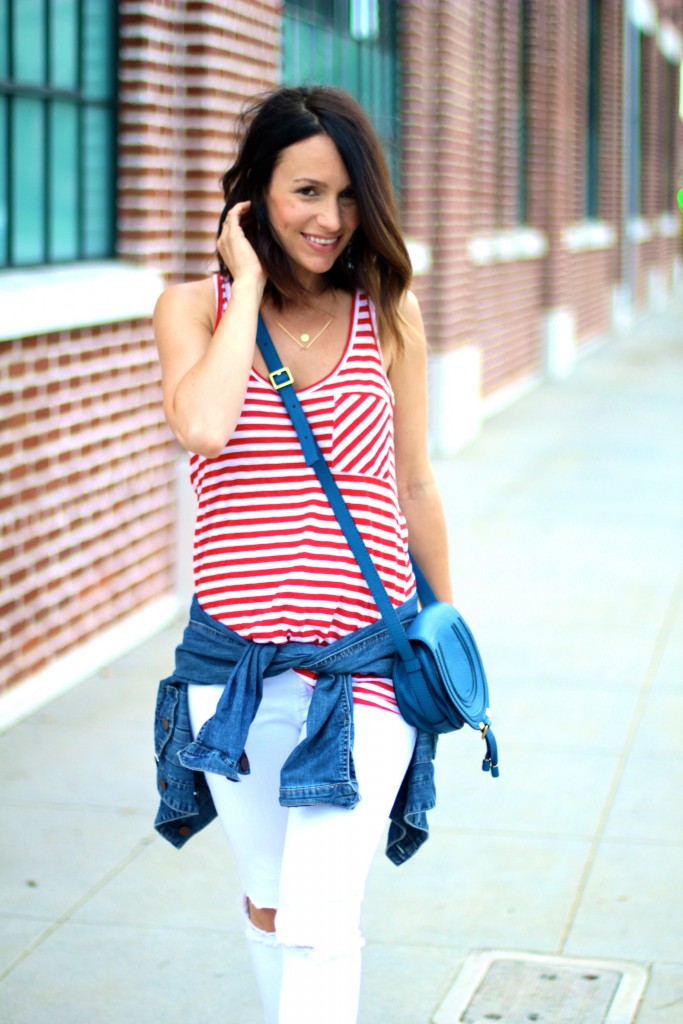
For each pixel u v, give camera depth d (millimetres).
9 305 5750
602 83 24312
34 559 6172
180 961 4008
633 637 7352
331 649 2717
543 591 8281
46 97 6551
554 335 19406
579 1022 3635
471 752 5695
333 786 2648
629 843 4805
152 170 7281
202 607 2793
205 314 2836
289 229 2738
